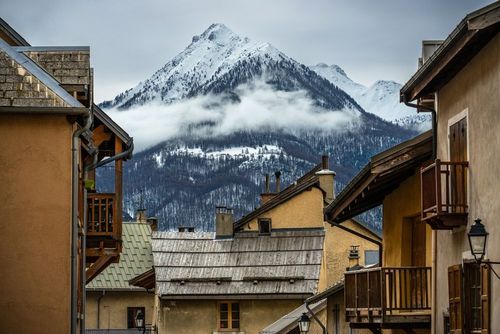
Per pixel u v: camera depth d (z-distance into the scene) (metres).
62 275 26.75
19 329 26.53
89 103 29.75
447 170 25.22
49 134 27.00
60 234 26.81
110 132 34.34
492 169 23.61
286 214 61.50
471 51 24.45
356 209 34.41
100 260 34.44
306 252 59.06
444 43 24.06
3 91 26.88
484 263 22.77
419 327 30.20
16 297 26.62
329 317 41.25
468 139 25.03
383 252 33.75
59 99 26.94
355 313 32.06
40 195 26.88
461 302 25.09
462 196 25.19
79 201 30.22
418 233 31.52
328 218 34.84
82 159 30.91
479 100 24.34
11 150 26.91
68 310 26.67
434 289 27.98
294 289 57.25
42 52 29.66
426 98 28.27
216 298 57.31
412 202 30.81
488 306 23.36
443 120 27.06
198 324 57.53
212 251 59.72
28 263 26.73
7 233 26.75
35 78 27.12
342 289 38.56
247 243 59.97
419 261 31.33
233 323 57.47
